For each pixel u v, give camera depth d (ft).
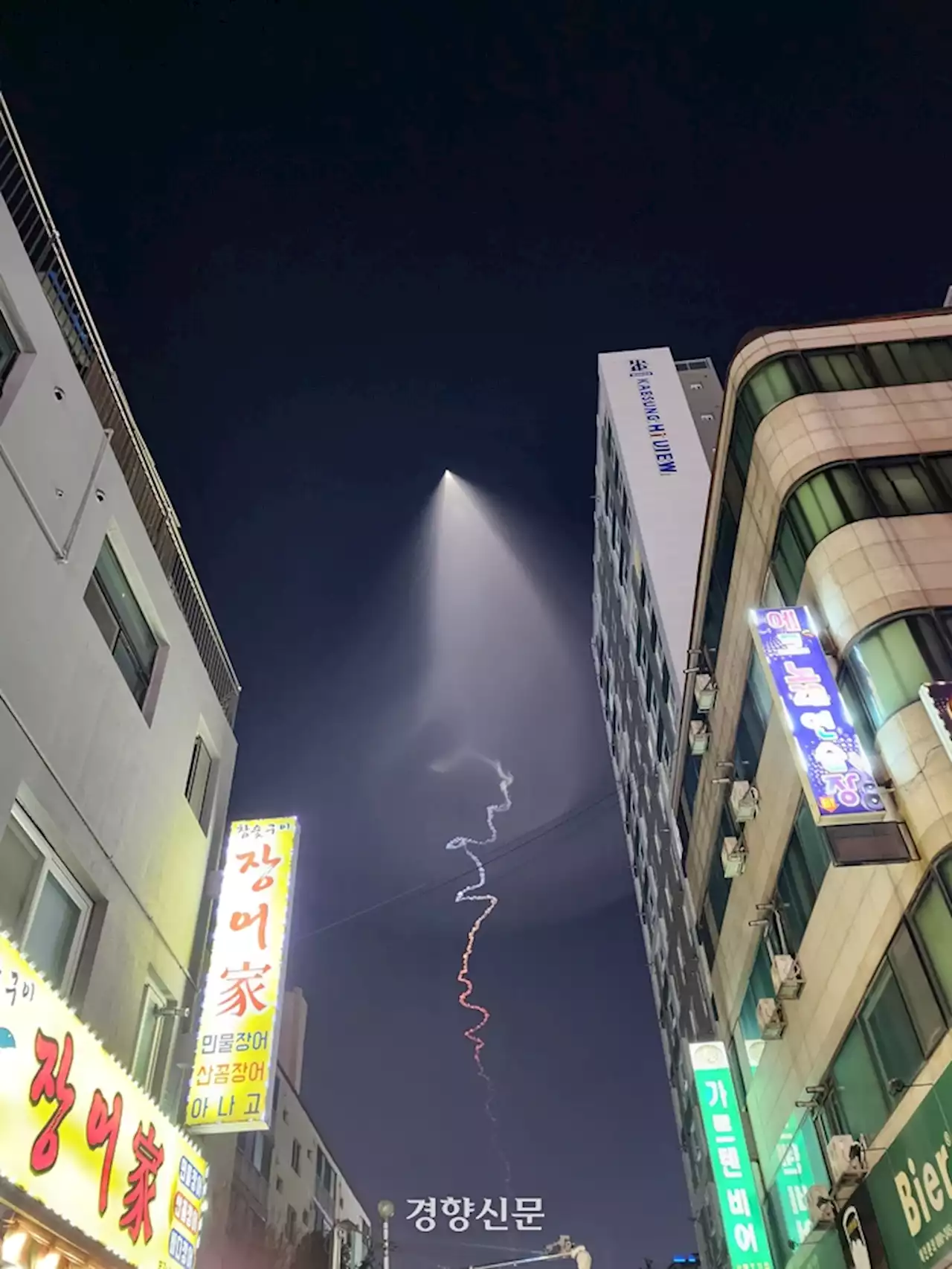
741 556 63.21
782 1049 61.26
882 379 59.98
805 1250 58.70
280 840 50.70
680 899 124.26
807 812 54.29
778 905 60.70
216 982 44.83
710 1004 106.42
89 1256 30.12
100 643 40.04
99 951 37.14
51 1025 28.78
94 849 37.76
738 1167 67.21
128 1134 33.09
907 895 42.32
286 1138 116.88
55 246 43.21
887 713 44.34
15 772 31.83
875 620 46.62
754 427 60.90
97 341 45.96
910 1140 42.34
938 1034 40.22
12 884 32.68
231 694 61.87
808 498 54.03
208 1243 43.80
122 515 44.29
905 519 50.75
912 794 41.63
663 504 134.31
